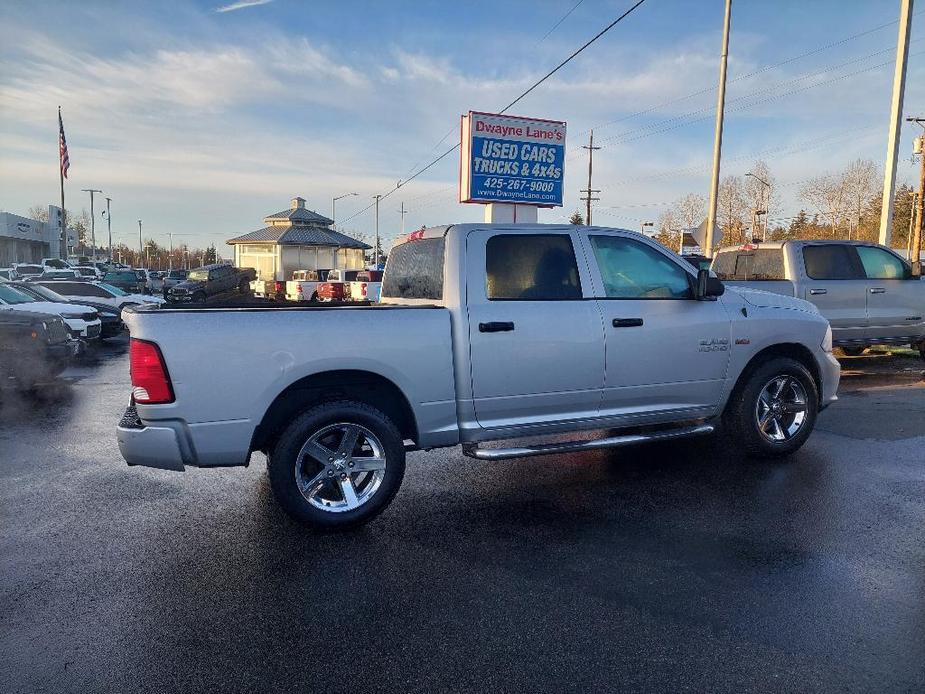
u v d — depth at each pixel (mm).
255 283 36625
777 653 2951
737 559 3904
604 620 3246
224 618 3301
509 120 17719
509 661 2918
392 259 5836
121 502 5012
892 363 11562
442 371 4605
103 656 2973
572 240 5117
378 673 2844
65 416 8250
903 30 14328
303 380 4387
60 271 34156
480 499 5023
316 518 4301
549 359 4875
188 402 4023
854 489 5117
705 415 5617
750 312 5695
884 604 3367
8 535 4379
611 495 5066
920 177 40250
